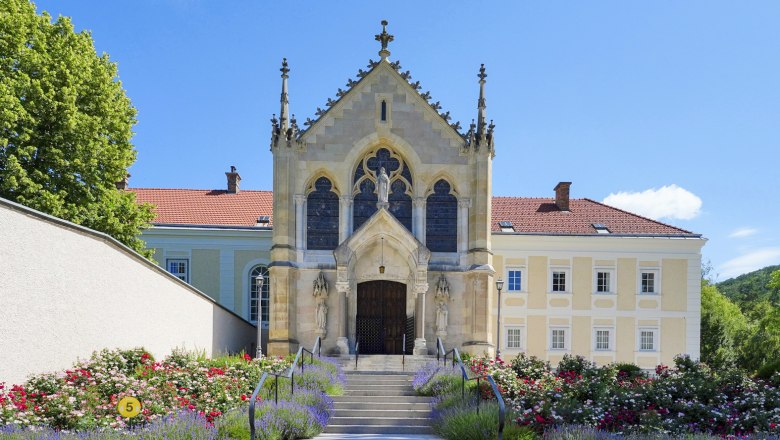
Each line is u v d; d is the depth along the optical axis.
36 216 16.19
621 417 17.94
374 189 33.62
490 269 32.25
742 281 128.75
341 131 33.44
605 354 41.53
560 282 41.94
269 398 19.27
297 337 32.19
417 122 33.66
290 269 31.92
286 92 33.22
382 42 33.91
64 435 12.69
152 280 23.50
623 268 42.06
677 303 41.88
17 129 26.50
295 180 32.97
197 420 15.05
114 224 29.06
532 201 46.97
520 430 15.77
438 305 32.44
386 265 32.81
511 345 41.38
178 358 23.33
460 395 20.28
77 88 28.75
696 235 42.28
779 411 18.77
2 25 26.55
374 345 32.84
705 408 18.59
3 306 14.88
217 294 42.56
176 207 45.06
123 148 31.08
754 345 52.69
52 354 16.86
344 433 18.98
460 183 33.47
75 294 18.05
